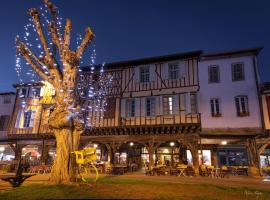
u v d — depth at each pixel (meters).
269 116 15.79
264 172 15.65
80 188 6.31
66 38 8.60
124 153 20.50
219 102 16.80
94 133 18.92
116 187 6.73
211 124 16.52
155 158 19.25
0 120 22.75
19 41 8.36
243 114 16.11
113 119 18.41
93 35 8.73
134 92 18.72
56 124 7.69
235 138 16.34
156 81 18.36
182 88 17.58
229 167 15.11
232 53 17.23
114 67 19.80
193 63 17.89
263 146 15.72
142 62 19.00
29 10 8.21
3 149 23.23
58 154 7.52
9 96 23.47
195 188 7.43
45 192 5.77
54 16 8.53
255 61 16.86
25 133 20.95
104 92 19.28
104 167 15.99
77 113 8.20
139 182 8.68
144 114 17.95
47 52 8.31
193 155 15.80
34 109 21.47
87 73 19.80
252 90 16.31
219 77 17.27
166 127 16.77
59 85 8.13
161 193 6.09
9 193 5.77
